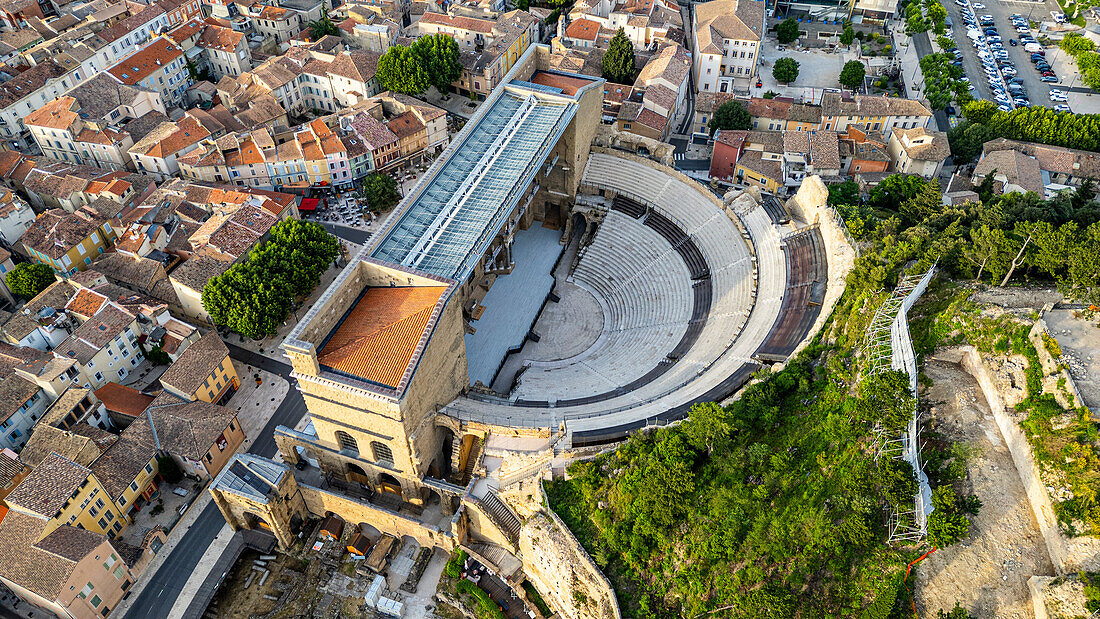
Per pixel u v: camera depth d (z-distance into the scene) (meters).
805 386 84.75
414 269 90.62
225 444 98.81
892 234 96.62
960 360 80.12
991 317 78.50
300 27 198.50
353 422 84.50
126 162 147.75
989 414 74.75
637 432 84.81
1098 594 58.56
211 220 126.81
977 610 63.97
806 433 79.62
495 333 116.38
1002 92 176.88
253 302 108.94
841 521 69.81
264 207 129.50
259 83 161.75
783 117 155.88
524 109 126.31
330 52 173.62
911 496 68.44
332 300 85.88
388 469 90.12
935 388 78.19
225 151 140.00
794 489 74.81
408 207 102.81
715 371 96.12
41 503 82.25
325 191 146.62
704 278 119.38
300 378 81.62
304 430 95.56
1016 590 64.19
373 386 79.19
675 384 97.44
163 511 94.81
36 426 93.06
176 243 126.06
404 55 159.62
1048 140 147.62
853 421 75.56
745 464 77.44
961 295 82.69
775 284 107.19
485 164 113.19
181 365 103.06
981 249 83.12
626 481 79.56
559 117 122.88
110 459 91.62
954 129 152.12
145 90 157.75
